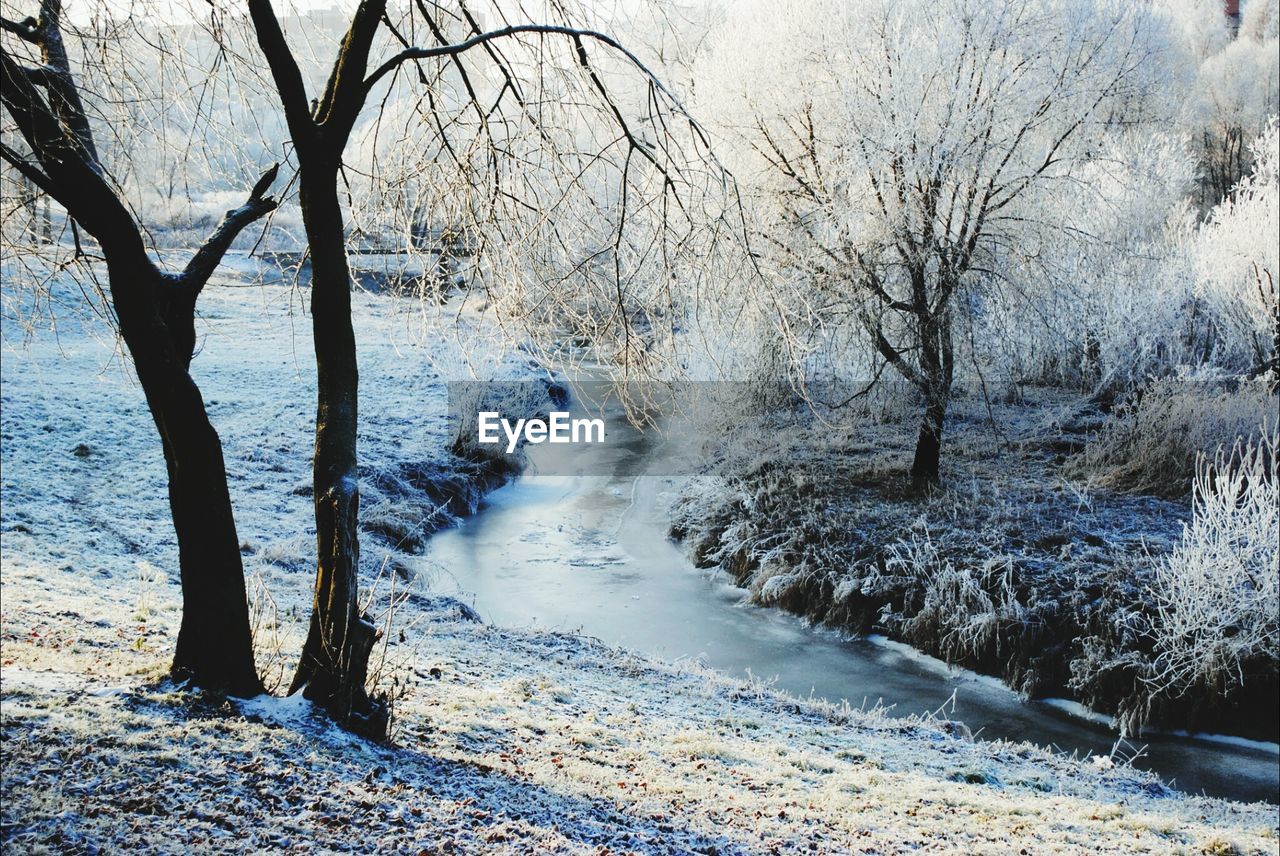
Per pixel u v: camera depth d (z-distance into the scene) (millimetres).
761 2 19750
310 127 6473
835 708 12352
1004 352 22422
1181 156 28547
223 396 26375
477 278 8375
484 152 8148
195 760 5320
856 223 18781
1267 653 13555
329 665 6547
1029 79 18156
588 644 13523
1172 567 14867
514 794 6305
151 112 7293
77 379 24906
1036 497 19812
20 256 7578
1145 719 13500
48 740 5113
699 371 21938
